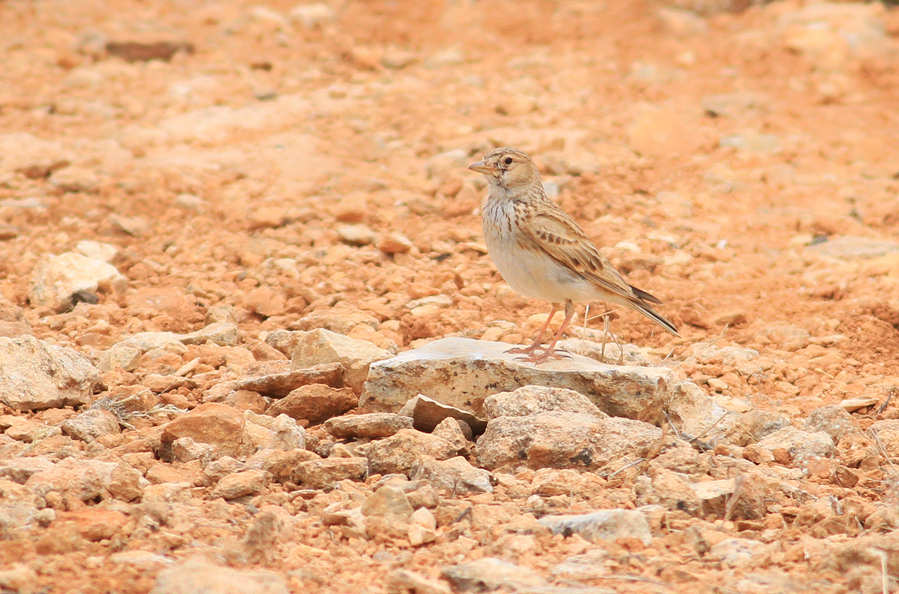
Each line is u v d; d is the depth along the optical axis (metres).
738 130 21.00
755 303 14.16
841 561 6.84
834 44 25.58
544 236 10.48
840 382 11.93
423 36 27.30
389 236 15.55
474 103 22.30
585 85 23.47
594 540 7.29
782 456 9.23
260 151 19.48
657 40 26.47
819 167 19.45
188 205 16.97
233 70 24.25
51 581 6.28
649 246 15.78
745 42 26.02
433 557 7.03
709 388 11.66
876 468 9.12
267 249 15.55
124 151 19.28
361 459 8.48
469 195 17.45
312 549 7.12
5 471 7.79
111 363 11.45
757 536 7.58
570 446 8.70
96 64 24.52
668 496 7.95
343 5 29.75
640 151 19.84
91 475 7.75
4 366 9.94
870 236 16.66
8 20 27.78
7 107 21.50
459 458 8.54
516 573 6.59
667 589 6.52
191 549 6.93
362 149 19.67
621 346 11.63
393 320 13.32
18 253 15.39
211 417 8.87
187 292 14.20
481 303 14.03
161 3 30.19
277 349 12.28
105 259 15.07
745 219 17.27
